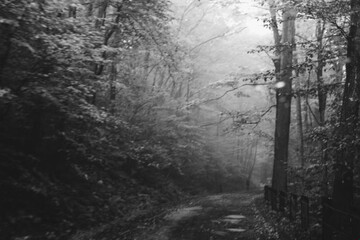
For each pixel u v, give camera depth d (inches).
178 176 1219.9
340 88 514.6
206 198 975.0
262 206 705.6
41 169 470.0
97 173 657.6
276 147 765.3
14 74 413.7
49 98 409.1
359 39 359.6
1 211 356.8
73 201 472.7
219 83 874.1
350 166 349.1
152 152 897.5
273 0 510.3
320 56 464.8
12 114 450.9
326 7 396.5
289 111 762.8
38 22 386.6
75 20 426.6
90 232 404.5
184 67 1051.9
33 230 362.9
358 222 279.4
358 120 348.8
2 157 415.5
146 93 857.5
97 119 459.5
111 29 665.6
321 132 446.0
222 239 379.6
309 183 560.4
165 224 468.8
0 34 385.4
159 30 737.6
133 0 655.1
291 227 429.1
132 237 378.3
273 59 778.2
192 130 1176.8
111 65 729.6
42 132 485.1
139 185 808.9
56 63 413.7
